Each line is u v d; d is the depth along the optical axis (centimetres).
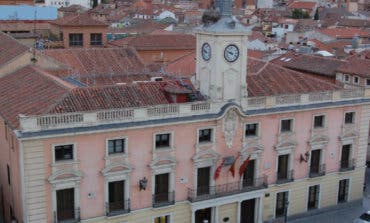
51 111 3888
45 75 4672
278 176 4925
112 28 10894
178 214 4450
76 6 16075
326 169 5172
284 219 5012
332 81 6962
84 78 5512
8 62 5097
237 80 4500
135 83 4553
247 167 4744
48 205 3853
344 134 5166
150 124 4088
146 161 4184
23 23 8812
